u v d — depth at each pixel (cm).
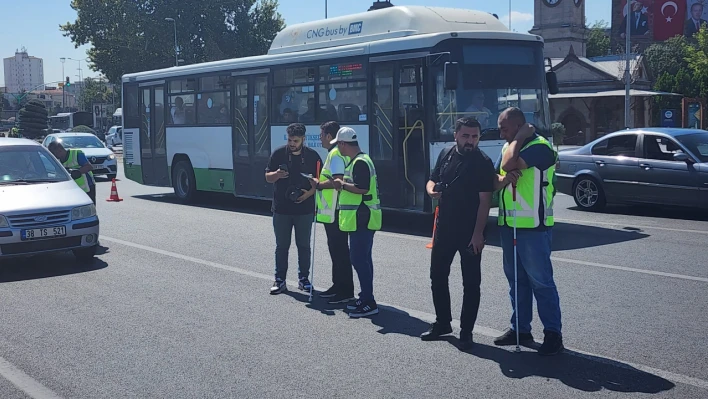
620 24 9212
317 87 1428
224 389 549
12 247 964
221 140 1689
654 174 1404
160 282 919
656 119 5191
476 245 619
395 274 941
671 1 8912
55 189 1047
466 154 623
